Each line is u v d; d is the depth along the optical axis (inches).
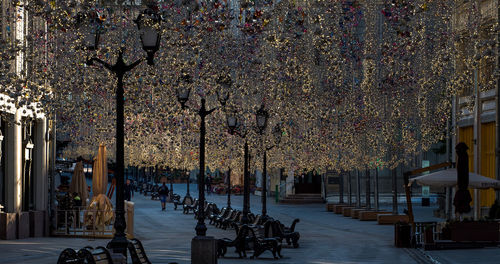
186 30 639.1
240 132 1194.6
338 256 855.7
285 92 1002.7
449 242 903.7
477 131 1309.1
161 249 916.0
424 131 1568.7
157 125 1069.8
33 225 1103.6
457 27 1098.1
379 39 1056.2
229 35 810.2
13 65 876.6
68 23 556.7
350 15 798.5
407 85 1336.1
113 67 537.6
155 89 832.3
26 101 733.3
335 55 862.5
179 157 1718.8
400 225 981.2
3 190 1042.7
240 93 1002.7
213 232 1326.3
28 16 926.4
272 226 970.7
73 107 889.5
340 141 1563.7
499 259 765.3
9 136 1040.2
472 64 998.4
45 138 1149.1
